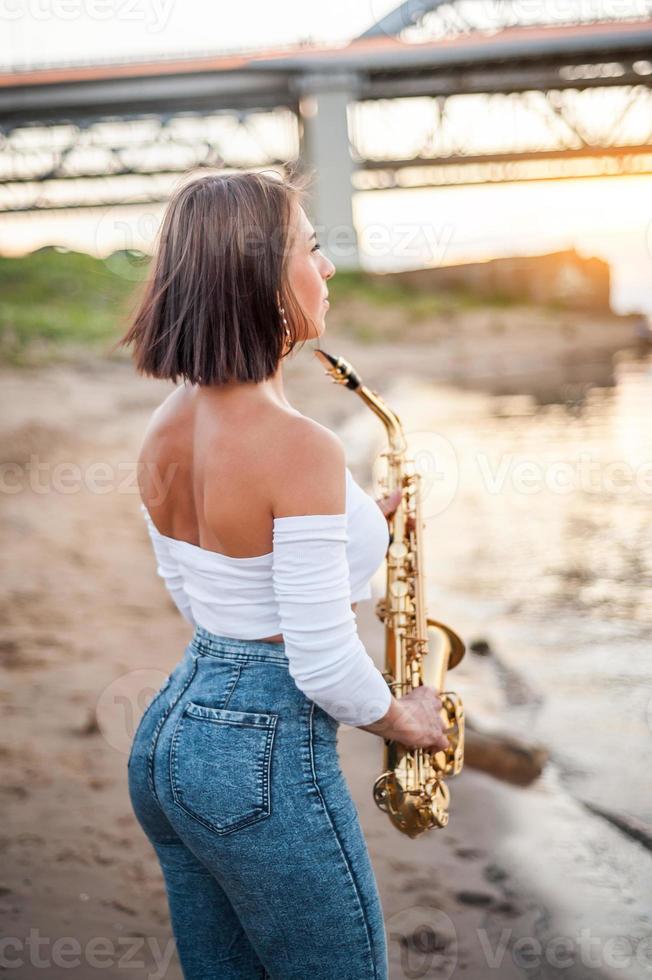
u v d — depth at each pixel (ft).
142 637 13.74
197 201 4.35
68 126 87.76
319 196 83.92
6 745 10.44
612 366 64.23
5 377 34.96
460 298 83.66
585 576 18.26
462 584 17.81
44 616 14.61
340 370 6.67
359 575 4.71
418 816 5.40
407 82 90.27
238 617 4.45
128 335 4.70
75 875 8.22
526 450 31.94
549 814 9.31
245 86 84.74
